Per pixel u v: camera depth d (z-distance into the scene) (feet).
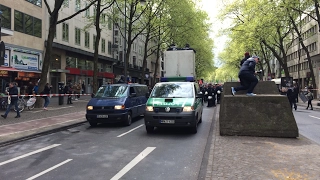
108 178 16.14
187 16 95.14
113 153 22.03
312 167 16.71
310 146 22.56
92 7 118.62
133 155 21.33
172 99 30.60
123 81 65.72
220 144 23.48
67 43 100.27
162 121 29.25
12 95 41.09
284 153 20.21
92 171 17.48
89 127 35.99
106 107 35.17
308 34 148.05
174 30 98.58
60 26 95.96
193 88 33.50
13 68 70.59
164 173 16.96
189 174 16.74
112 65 141.79
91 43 118.32
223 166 17.10
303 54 160.35
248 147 22.26
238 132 27.48
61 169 17.99
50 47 54.13
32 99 51.88
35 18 85.66
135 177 16.26
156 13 89.40
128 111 36.73
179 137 28.48
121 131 32.53
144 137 28.60
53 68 93.61
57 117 43.04
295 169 16.35
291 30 97.71
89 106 35.86
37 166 18.76
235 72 231.71
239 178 14.88
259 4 77.36
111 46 139.33
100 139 27.86
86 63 116.06
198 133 30.71
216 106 68.23
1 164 19.35
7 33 50.98
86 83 117.08
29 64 82.99
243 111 27.96
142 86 46.47
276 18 77.77
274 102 27.50
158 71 233.96
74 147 24.36
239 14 97.71
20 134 28.96
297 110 63.36
